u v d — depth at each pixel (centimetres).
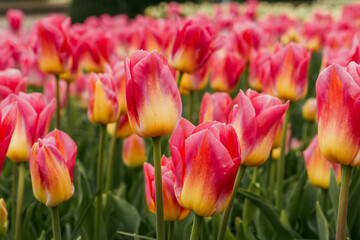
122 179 301
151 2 1172
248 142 138
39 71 354
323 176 199
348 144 123
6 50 292
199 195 120
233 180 120
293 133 441
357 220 211
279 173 214
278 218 191
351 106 120
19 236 185
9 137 136
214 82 290
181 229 198
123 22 714
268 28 541
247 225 212
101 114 195
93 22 631
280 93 207
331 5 1341
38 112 169
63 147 142
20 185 180
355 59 180
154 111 124
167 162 156
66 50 244
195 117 427
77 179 251
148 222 242
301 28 595
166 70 124
